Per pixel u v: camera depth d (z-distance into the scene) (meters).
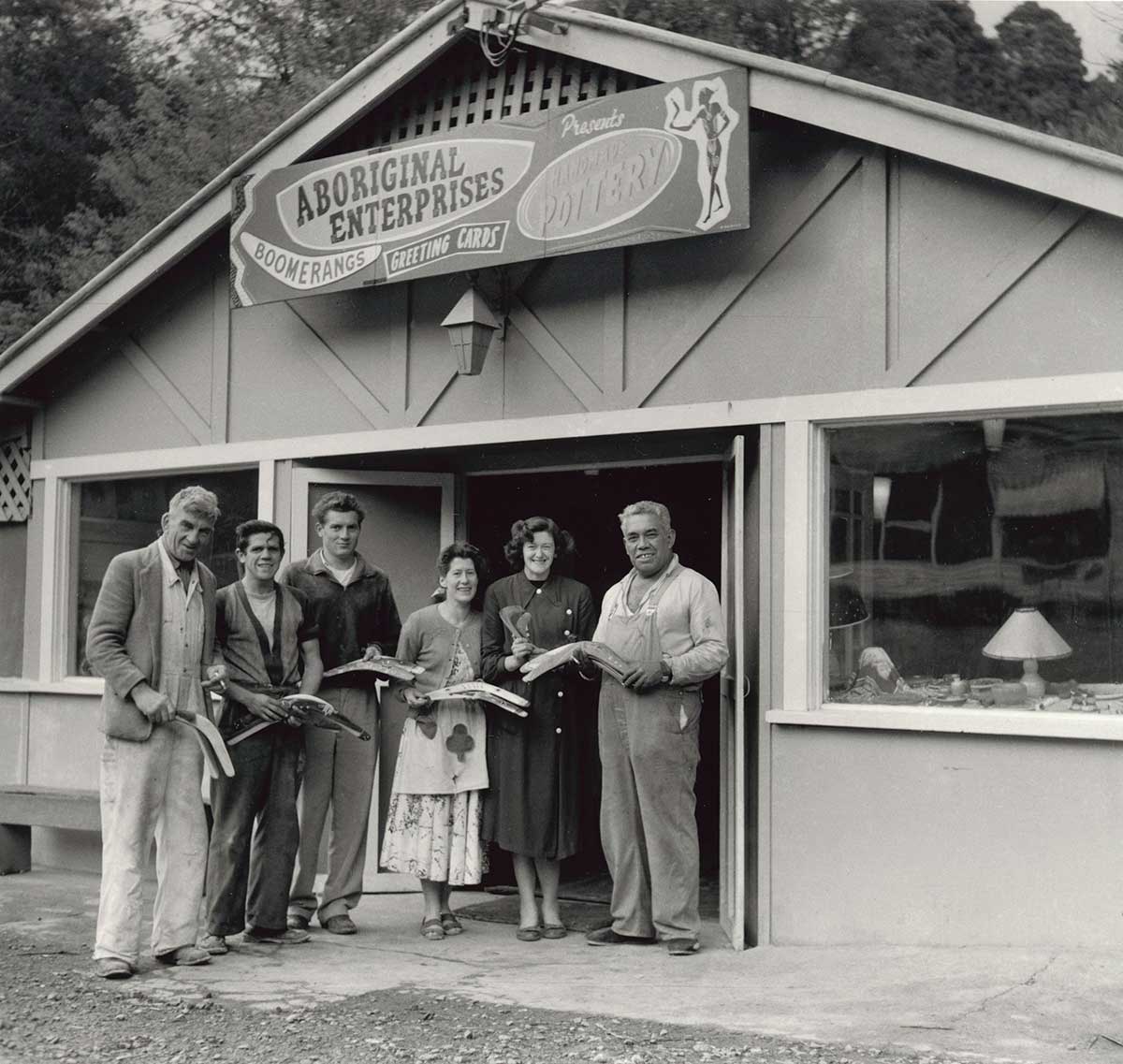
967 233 5.36
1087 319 5.13
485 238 6.30
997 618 5.38
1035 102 22.94
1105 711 5.13
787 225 5.75
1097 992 4.46
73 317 7.70
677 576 5.54
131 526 7.93
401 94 6.94
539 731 5.70
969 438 5.46
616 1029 4.22
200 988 4.83
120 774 5.08
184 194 19.59
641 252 6.11
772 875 5.61
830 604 5.69
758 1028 4.21
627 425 6.07
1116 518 5.17
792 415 5.68
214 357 7.47
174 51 21.89
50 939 5.81
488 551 7.57
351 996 4.71
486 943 5.70
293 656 5.63
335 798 5.92
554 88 6.43
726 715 6.08
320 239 6.88
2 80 20.31
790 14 22.09
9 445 8.30
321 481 7.10
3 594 8.34
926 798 5.34
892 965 5.01
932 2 23.06
